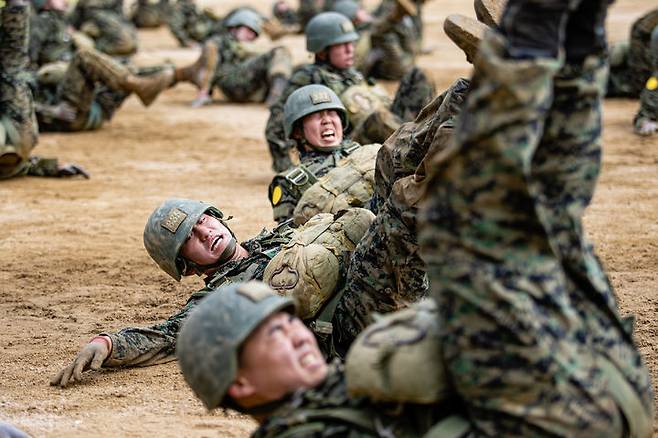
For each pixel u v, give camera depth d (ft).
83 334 41.75
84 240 58.18
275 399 20.68
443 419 19.72
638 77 99.50
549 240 18.44
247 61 108.78
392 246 31.91
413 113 63.98
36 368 37.50
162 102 112.47
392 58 118.11
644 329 39.42
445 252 18.83
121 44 142.92
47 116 91.61
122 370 36.76
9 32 66.44
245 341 20.51
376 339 19.79
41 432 31.19
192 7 165.37
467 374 18.80
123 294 47.65
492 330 18.51
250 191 70.23
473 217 18.43
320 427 20.11
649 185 67.67
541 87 17.60
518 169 17.76
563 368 18.51
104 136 91.97
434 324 19.65
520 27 18.19
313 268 33.60
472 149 18.07
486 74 17.83
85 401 33.91
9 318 44.21
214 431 30.78
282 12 178.81
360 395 19.94
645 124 84.07
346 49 65.87
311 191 41.96
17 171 72.84
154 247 37.83
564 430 18.49
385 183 35.14
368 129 56.95
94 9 143.54
